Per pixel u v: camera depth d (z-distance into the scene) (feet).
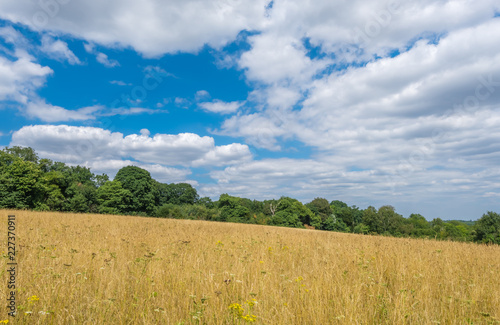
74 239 33.09
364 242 42.70
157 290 16.75
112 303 13.82
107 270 19.24
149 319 12.71
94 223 57.00
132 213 194.80
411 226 253.65
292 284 18.16
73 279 17.39
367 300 15.94
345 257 27.20
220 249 30.66
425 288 17.52
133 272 19.76
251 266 22.00
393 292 17.83
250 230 62.75
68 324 12.70
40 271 18.51
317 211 318.24
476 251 35.55
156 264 21.45
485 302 16.56
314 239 45.65
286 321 12.66
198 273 19.26
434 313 14.74
